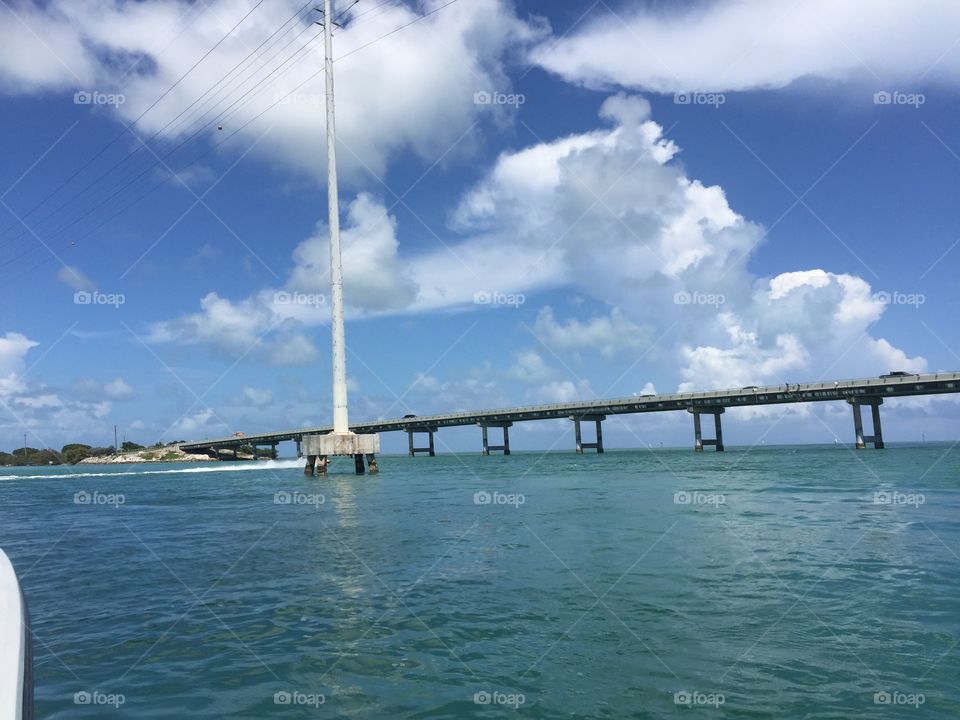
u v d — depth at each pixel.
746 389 98.75
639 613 10.03
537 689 7.08
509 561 14.72
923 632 8.81
